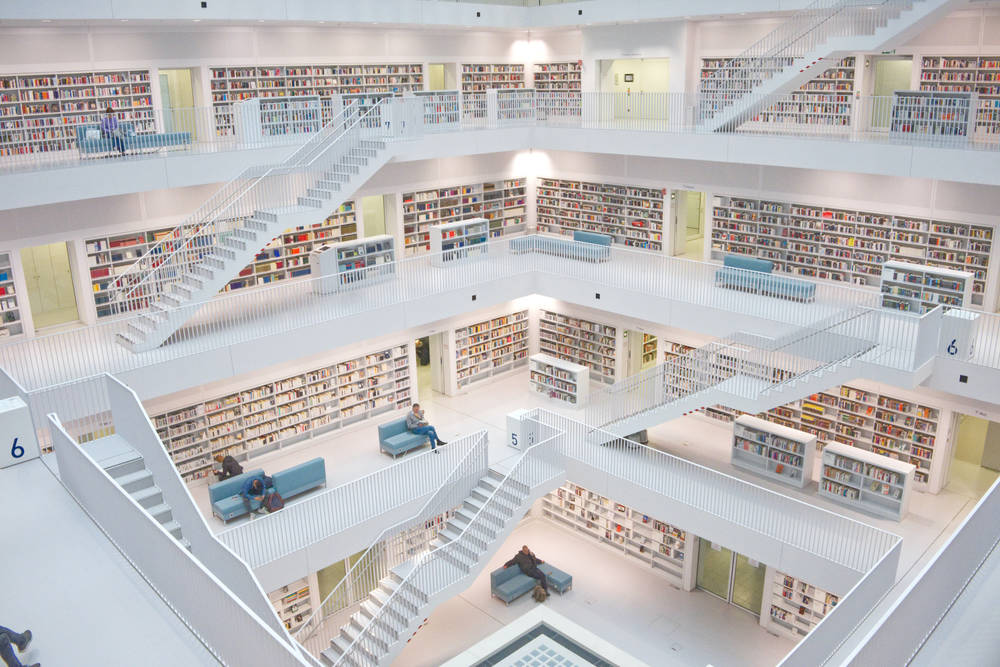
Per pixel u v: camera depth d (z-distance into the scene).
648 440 19.69
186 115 20.12
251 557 14.13
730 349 16.45
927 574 5.92
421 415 18.91
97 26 17.94
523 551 18.47
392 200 22.91
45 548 8.66
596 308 20.38
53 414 10.23
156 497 10.96
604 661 14.74
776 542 14.38
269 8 18.61
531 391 22.56
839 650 10.98
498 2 23.95
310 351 17.08
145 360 15.00
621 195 24.09
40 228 16.47
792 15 20.69
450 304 19.56
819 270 20.16
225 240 17.41
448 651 16.19
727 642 16.27
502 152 25.44
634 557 19.16
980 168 15.33
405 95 20.59
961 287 16.09
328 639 16.28
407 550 17.92
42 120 17.50
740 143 18.98
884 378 14.13
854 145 17.05
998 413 15.10
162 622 7.38
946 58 19.00
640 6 22.03
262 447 18.55
